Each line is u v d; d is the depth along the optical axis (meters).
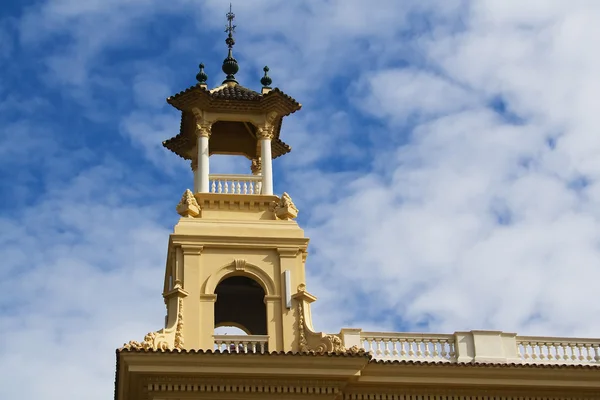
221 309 43.09
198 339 38.59
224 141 46.28
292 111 44.50
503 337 40.03
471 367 38.03
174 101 43.59
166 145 46.81
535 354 40.03
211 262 40.22
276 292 39.97
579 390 38.88
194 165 46.19
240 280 41.50
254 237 40.75
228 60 46.59
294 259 40.66
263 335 40.12
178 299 39.06
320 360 36.88
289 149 47.94
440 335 39.81
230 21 48.12
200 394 36.31
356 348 37.31
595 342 40.38
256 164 46.78
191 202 41.44
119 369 37.62
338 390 37.22
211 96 43.38
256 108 44.00
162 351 35.94
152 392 36.03
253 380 36.69
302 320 39.31
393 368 37.78
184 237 40.38
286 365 36.66
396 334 39.62
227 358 36.31
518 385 38.38
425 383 37.91
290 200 42.06
